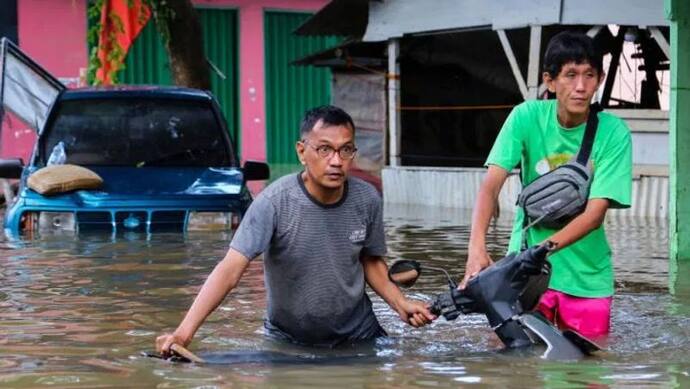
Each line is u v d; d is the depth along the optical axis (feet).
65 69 80.07
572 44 19.33
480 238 19.58
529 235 20.49
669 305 24.09
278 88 87.25
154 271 28.04
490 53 63.00
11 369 17.11
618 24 51.47
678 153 32.65
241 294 25.20
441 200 56.03
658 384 15.94
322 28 69.56
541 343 18.43
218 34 85.05
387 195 59.72
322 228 18.93
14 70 49.85
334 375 16.56
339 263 19.12
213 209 35.99
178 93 41.01
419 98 66.39
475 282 18.83
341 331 19.48
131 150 39.06
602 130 19.89
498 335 18.81
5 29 79.05
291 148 88.07
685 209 32.50
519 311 18.61
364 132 66.39
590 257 20.33
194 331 18.10
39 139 39.37
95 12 59.72
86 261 29.78
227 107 85.97
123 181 37.09
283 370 16.97
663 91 60.54
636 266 30.81
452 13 57.26
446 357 18.08
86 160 38.55
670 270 29.96
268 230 18.67
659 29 52.90
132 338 19.80
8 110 50.55
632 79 60.95
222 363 17.54
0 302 23.70
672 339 19.84
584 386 15.80
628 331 20.72
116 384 15.99
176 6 57.47
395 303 19.53
